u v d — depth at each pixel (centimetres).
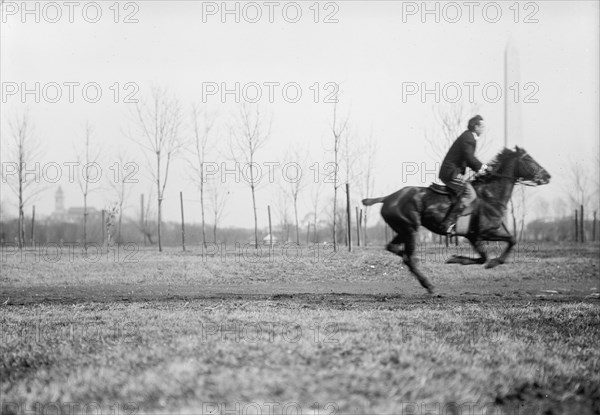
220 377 692
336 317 1130
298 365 742
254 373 707
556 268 2241
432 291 1530
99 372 743
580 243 3369
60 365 798
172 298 1585
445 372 736
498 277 2116
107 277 2064
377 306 1359
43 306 1405
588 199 3494
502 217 1445
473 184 1462
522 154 1460
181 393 661
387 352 809
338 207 3116
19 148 2586
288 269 2166
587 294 1789
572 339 986
